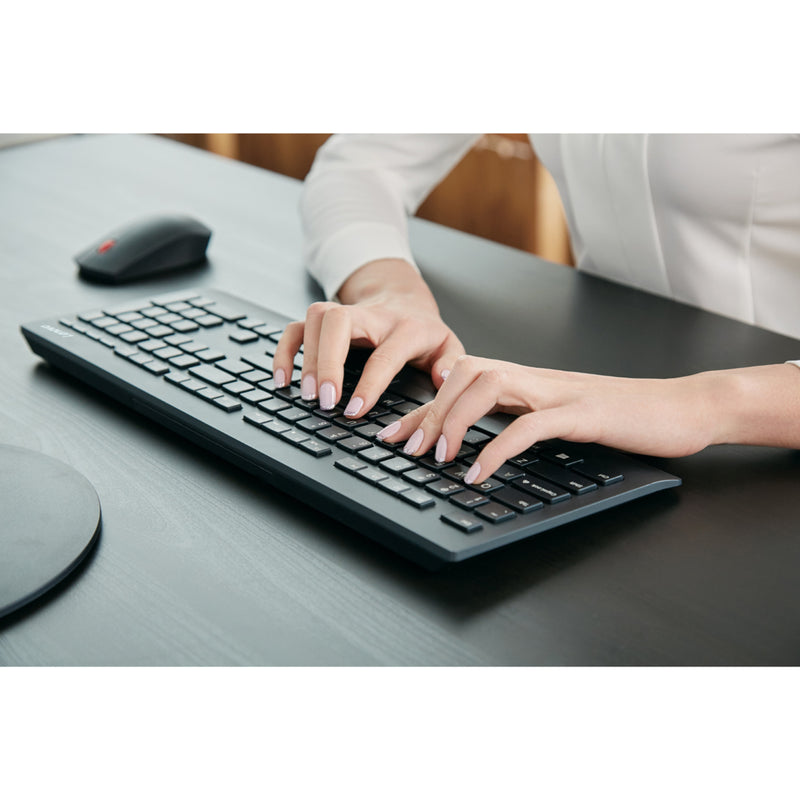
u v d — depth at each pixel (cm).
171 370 72
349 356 76
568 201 120
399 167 118
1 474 59
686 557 54
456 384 62
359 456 60
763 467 64
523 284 100
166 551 54
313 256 99
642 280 113
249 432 62
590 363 81
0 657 46
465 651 46
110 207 121
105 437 67
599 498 56
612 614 49
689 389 66
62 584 51
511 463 60
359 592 50
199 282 99
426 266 105
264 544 54
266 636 47
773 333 88
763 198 100
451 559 50
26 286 96
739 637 47
